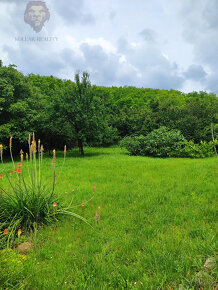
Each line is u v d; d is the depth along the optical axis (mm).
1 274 2047
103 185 6531
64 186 6387
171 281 2234
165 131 17344
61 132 16828
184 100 43406
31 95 18000
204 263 2498
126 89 48625
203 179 7152
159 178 7430
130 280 2299
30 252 2939
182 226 3572
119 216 4078
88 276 2330
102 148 24594
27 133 14961
